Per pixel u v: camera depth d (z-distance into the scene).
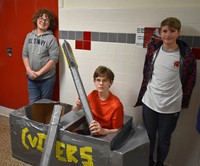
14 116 1.94
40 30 2.38
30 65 2.42
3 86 3.07
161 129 1.86
